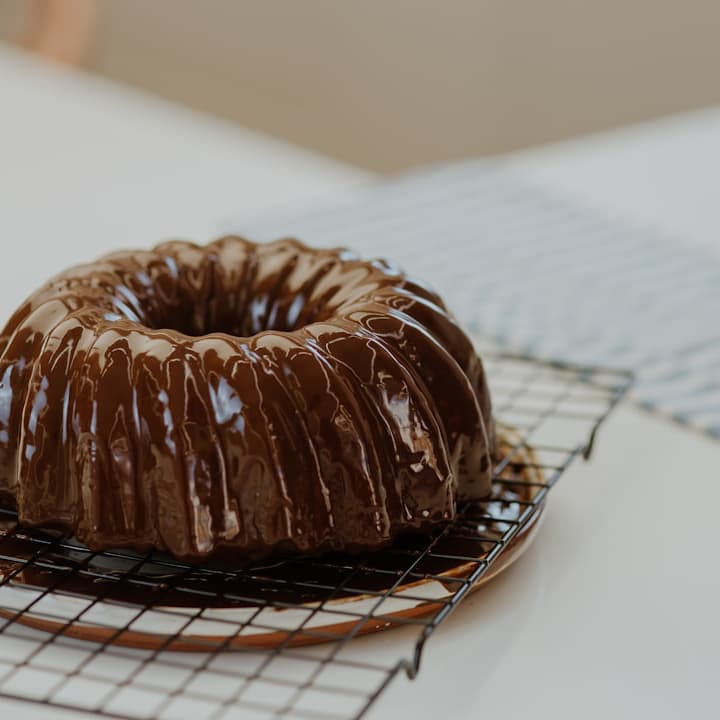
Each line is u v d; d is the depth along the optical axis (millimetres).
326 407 1068
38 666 1002
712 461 1258
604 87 3650
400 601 1037
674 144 2129
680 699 1021
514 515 1129
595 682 1030
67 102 2221
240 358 1064
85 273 1165
